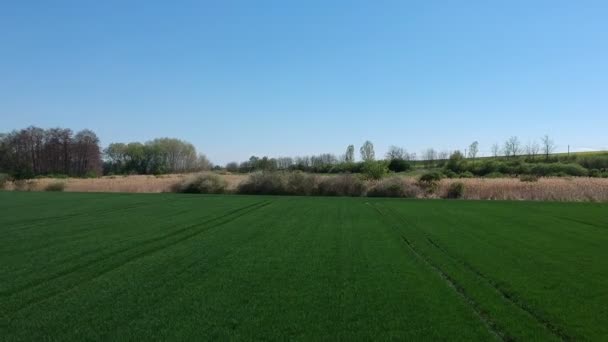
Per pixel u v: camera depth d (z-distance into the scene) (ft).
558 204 111.34
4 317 28.09
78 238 58.65
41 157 335.67
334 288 35.37
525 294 33.83
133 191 159.53
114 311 29.35
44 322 27.22
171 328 26.35
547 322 28.02
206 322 27.43
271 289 34.96
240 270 41.24
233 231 65.51
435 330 26.40
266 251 50.47
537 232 65.72
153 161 390.63
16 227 68.54
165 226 70.33
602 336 25.72
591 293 34.24
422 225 73.20
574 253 49.90
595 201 122.21
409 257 47.55
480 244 55.57
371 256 47.98
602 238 60.44
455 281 37.70
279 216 84.64
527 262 45.09
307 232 65.05
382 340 24.86
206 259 45.98
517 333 25.95
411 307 30.68
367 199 127.03
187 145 410.72
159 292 33.88
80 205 104.88
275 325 27.02
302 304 31.22
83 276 38.58
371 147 309.22
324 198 130.41
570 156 307.78
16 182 174.19
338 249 51.93
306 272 40.65
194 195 140.67
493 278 38.60
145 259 45.78
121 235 61.26
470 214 89.40
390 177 152.35
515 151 315.78
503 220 80.02
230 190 152.25
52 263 43.62
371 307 30.63
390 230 67.41
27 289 34.47
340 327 26.76
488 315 29.14
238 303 31.32
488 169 241.14
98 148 362.94
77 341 24.32
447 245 54.75
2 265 42.63
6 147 311.06
